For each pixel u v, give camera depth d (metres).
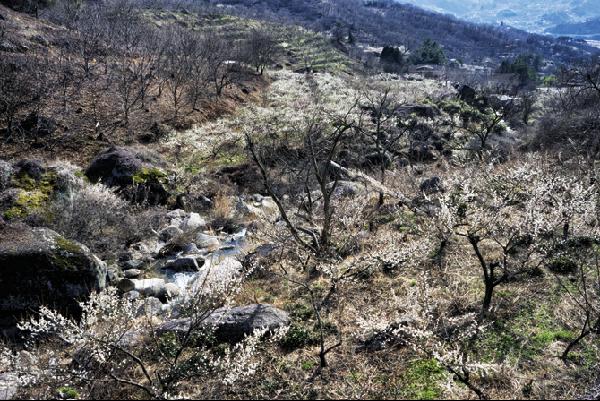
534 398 4.61
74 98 23.88
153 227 13.06
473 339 5.55
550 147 21.62
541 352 5.33
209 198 16.64
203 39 40.69
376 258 7.72
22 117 20.44
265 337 5.86
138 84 27.70
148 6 65.06
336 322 6.29
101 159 15.77
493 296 6.55
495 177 8.20
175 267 10.48
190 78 30.50
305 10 135.00
